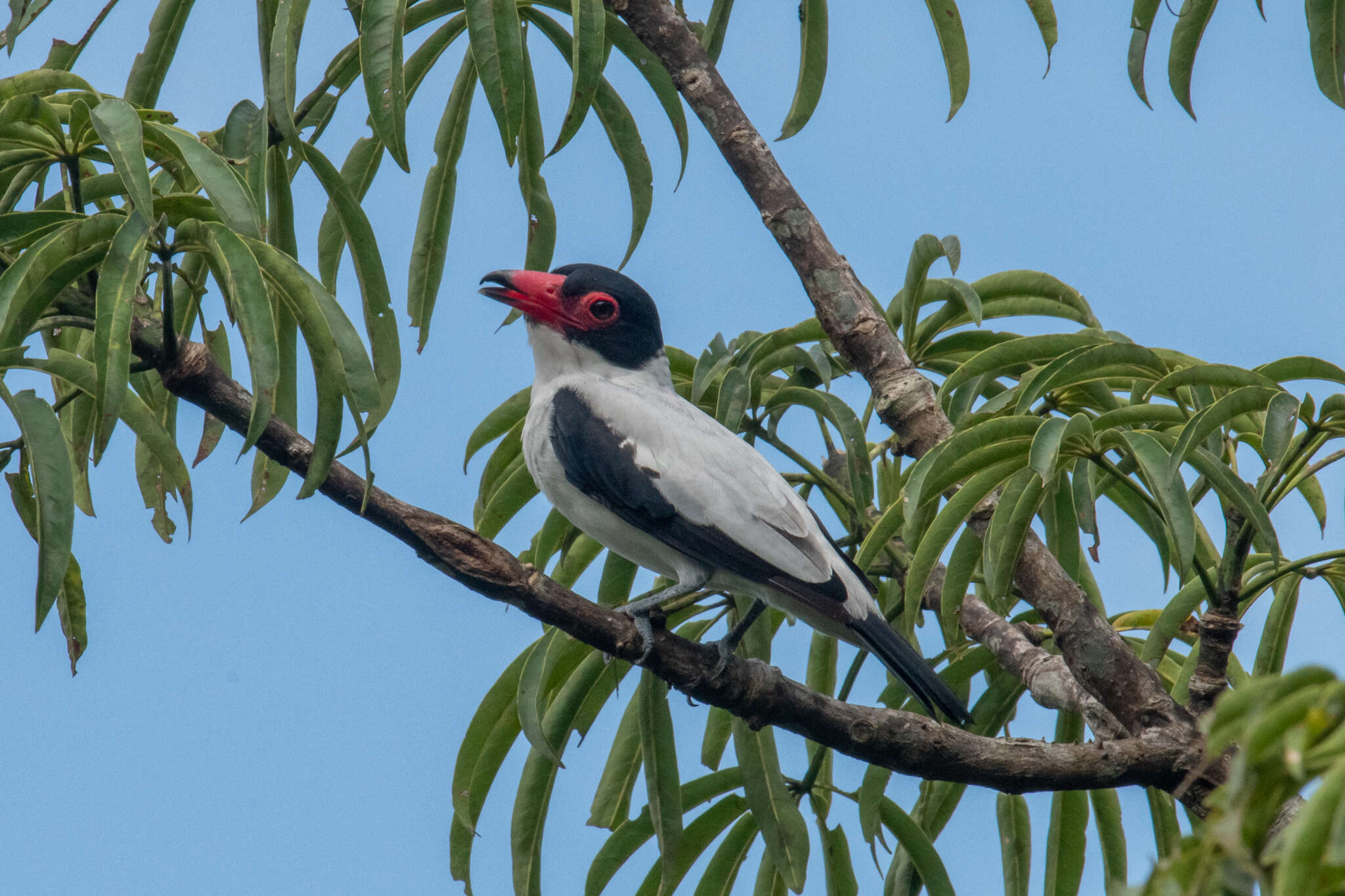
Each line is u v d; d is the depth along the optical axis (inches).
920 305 433.7
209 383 311.1
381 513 315.3
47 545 271.4
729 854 425.7
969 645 441.7
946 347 450.9
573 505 438.3
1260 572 376.8
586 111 370.6
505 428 469.1
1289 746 137.6
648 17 460.8
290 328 346.9
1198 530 398.9
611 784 445.7
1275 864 145.0
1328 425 313.7
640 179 490.6
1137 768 337.4
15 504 378.9
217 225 287.0
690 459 422.6
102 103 286.8
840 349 422.0
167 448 352.5
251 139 372.5
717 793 418.3
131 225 271.3
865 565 386.0
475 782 414.9
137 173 274.8
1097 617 357.7
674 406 448.8
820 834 428.5
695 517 414.6
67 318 299.1
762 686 346.0
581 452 430.0
